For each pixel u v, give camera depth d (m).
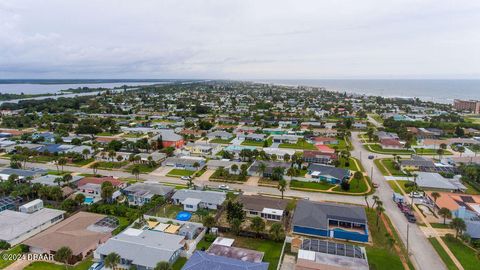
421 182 105.56
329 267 55.94
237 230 71.38
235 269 54.38
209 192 92.06
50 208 84.75
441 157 142.00
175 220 77.44
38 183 95.31
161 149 147.50
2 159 133.88
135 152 146.12
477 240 68.62
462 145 161.50
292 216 82.38
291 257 63.56
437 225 77.75
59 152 139.62
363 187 103.56
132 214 79.31
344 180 104.62
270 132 194.25
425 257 63.91
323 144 167.00
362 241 69.75
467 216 78.31
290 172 108.75
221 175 113.62
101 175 114.62
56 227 72.44
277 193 98.44
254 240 70.25
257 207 82.38
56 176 105.62
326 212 77.81
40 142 160.50
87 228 71.94
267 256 63.78
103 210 82.94
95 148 144.00
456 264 61.47
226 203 87.69
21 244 65.94
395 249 66.50
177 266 60.47
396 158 138.88
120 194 94.25
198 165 122.62
